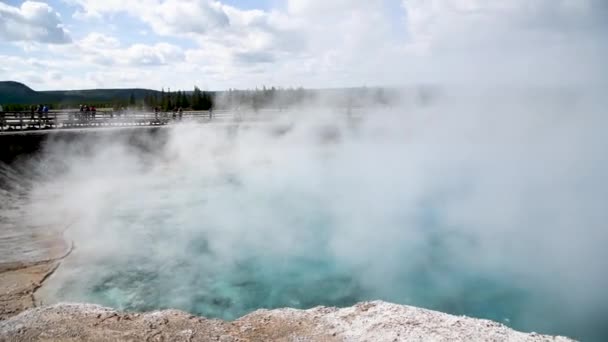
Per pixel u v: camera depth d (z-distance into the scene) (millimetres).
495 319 11391
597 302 12336
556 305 12016
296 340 7930
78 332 8008
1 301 10211
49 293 11016
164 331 8180
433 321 8484
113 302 11008
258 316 9227
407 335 7871
